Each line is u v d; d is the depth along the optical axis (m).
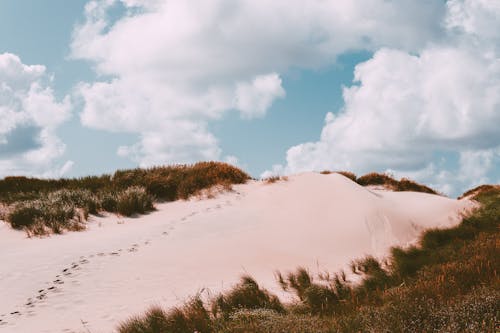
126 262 8.58
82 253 9.19
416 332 3.85
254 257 9.27
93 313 6.07
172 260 8.79
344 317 4.87
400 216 12.14
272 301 6.11
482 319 3.88
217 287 7.20
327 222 11.95
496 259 6.63
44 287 7.24
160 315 5.49
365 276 8.21
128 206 13.41
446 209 12.80
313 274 8.34
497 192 13.65
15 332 5.48
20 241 10.77
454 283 5.62
